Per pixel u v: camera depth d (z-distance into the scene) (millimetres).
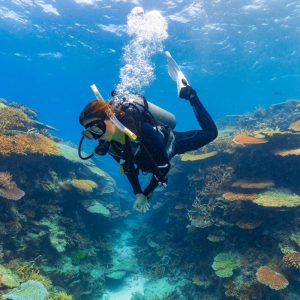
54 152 11289
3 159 10172
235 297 8414
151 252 13367
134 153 2592
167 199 15680
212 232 10492
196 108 3504
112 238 14609
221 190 11141
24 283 6922
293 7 23500
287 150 10383
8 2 27281
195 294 9977
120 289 11359
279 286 7508
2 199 9180
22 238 9500
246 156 11461
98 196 15258
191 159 12883
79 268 10523
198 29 27828
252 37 29438
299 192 9898
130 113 2594
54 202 11477
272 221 9414
